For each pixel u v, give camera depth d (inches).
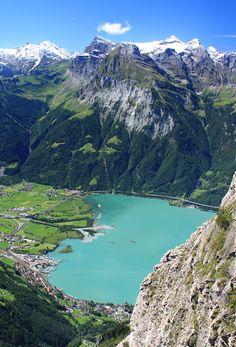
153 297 3831.2
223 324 2610.7
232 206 3272.6
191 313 3031.5
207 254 3208.7
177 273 3644.2
